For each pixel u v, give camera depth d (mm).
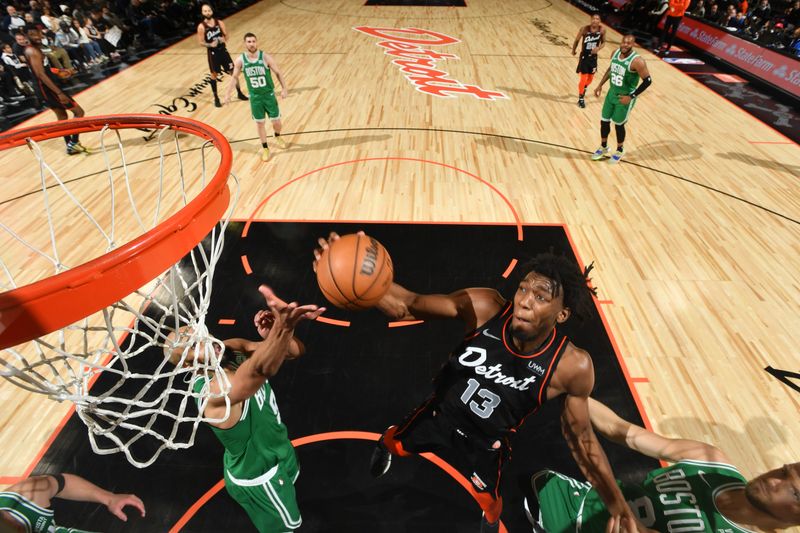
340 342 3703
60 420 3146
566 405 1995
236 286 4191
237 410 1936
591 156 6418
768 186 5754
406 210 5227
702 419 3164
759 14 10500
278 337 1632
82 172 5918
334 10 14922
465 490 2785
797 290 4223
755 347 3686
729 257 4605
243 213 5145
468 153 6461
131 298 3959
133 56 10641
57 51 8773
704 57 10406
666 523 1949
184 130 2418
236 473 2205
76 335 3623
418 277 4301
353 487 2793
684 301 4102
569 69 9797
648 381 3418
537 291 1632
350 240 1828
